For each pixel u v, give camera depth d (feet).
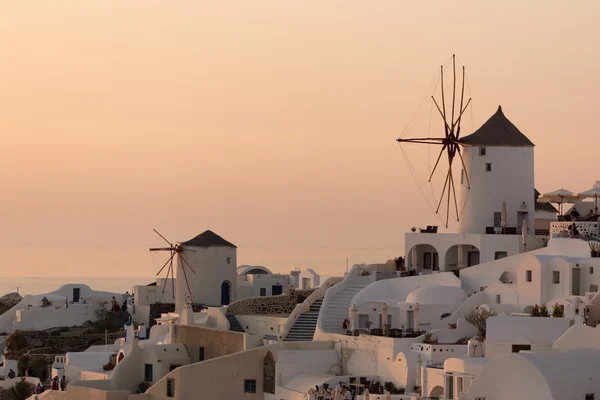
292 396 396.57
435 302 425.69
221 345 449.06
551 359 309.63
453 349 385.29
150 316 627.46
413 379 383.24
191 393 421.18
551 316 389.19
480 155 483.51
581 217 464.24
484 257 463.83
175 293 613.93
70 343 602.85
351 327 430.61
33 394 497.05
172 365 456.86
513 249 461.37
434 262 483.92
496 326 374.22
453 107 490.08
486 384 314.96
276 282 625.41
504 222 474.08
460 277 449.06
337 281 473.26
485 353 374.84
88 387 449.48
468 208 485.97
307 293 486.38
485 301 428.15
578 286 408.67
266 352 414.21
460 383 348.18
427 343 394.52
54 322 641.81
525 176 482.28
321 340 430.61
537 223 520.83
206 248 581.53
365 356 407.23
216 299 582.35
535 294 414.62
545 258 416.67
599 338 340.18
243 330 475.31
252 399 414.62
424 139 489.26
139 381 457.27
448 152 489.26
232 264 589.32
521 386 307.78
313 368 414.62
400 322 428.56
